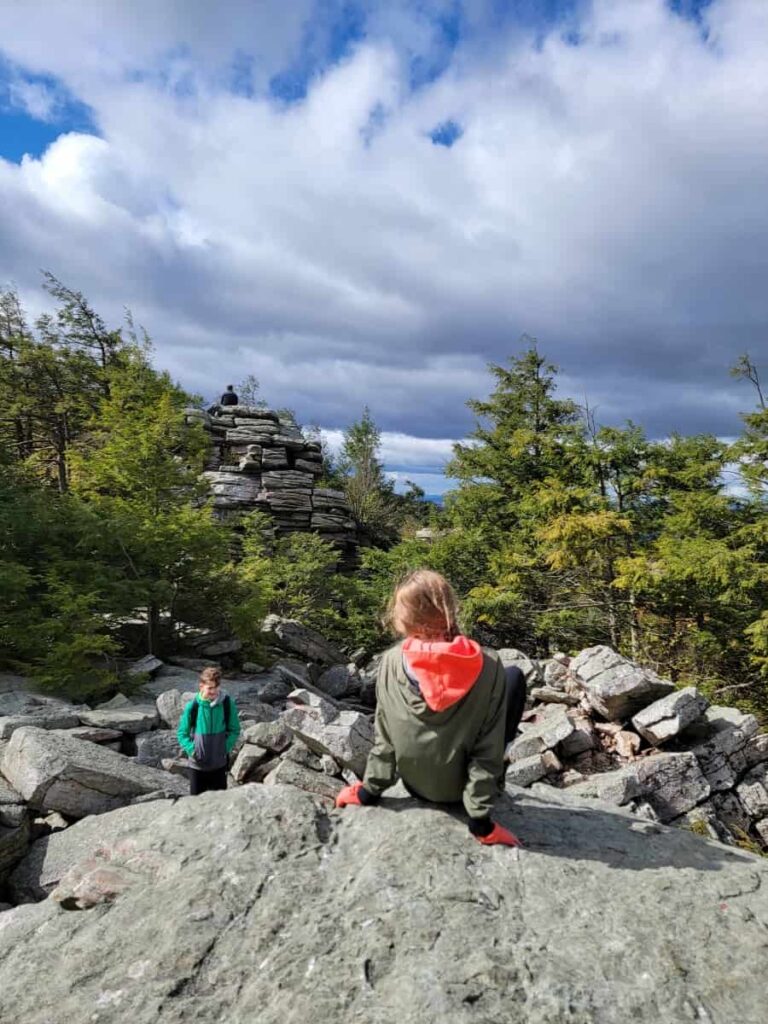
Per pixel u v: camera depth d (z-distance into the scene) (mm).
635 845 2770
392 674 2699
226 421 30453
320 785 5578
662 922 2221
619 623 21328
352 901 2295
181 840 2738
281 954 2092
